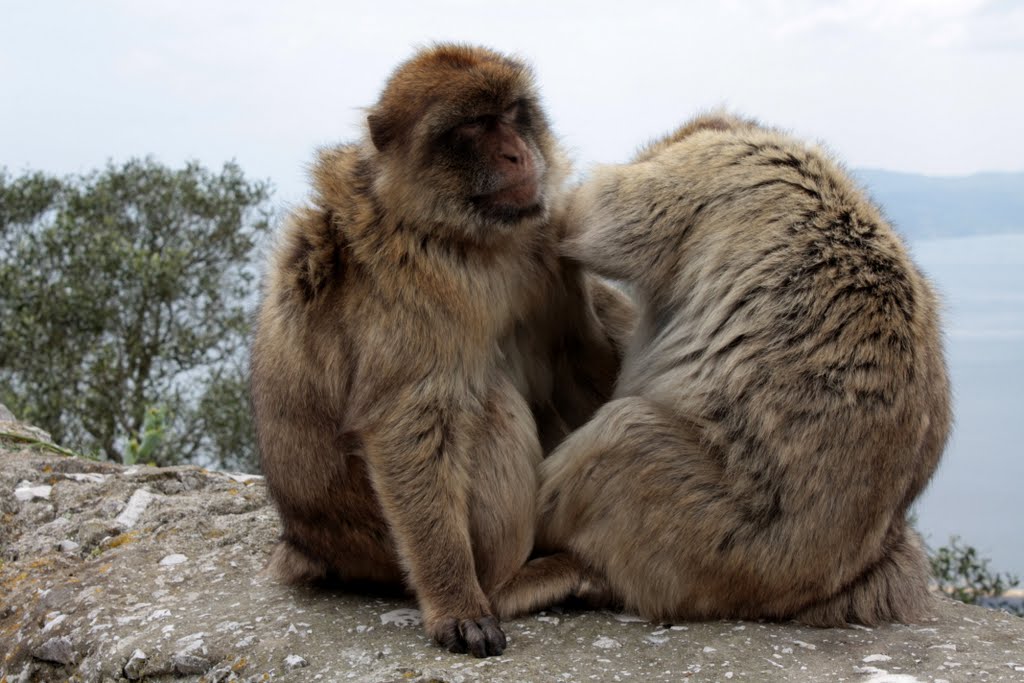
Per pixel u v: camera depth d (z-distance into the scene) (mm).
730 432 4105
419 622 4379
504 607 4297
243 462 14477
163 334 15352
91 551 5656
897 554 4527
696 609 4258
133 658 4352
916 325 4184
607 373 5129
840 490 4062
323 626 4395
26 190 16125
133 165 16359
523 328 4738
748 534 4094
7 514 6121
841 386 4023
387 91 4520
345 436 4281
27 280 14555
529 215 4340
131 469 6742
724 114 5012
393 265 4211
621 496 4172
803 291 4113
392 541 4469
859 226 4254
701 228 4375
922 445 4281
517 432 4348
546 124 4770
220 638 4379
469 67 4371
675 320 4473
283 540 4953
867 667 3865
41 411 13805
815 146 4500
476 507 4262
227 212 16328
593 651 3996
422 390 4168
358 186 4406
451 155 4270
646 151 4926
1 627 5141
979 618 4551
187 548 5520
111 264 14641
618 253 4531
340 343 4332
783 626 4254
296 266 4457
